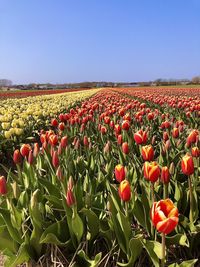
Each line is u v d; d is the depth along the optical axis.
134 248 0.63
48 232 0.69
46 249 0.71
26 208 0.75
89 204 0.74
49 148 1.10
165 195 0.72
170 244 0.68
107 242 0.70
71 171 0.94
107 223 0.71
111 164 1.00
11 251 0.72
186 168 0.69
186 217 0.73
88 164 1.01
